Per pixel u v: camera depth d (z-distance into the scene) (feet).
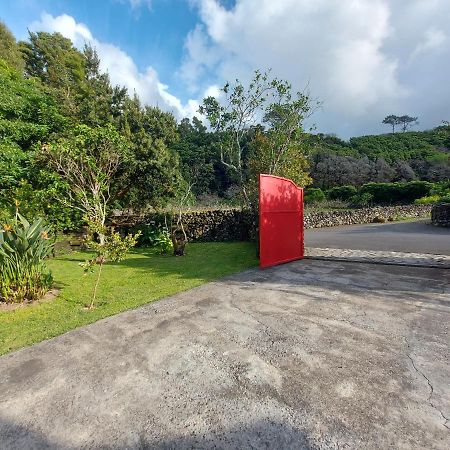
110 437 5.83
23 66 68.54
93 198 29.04
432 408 6.26
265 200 20.74
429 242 30.12
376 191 77.25
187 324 11.00
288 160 30.50
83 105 51.96
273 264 21.20
